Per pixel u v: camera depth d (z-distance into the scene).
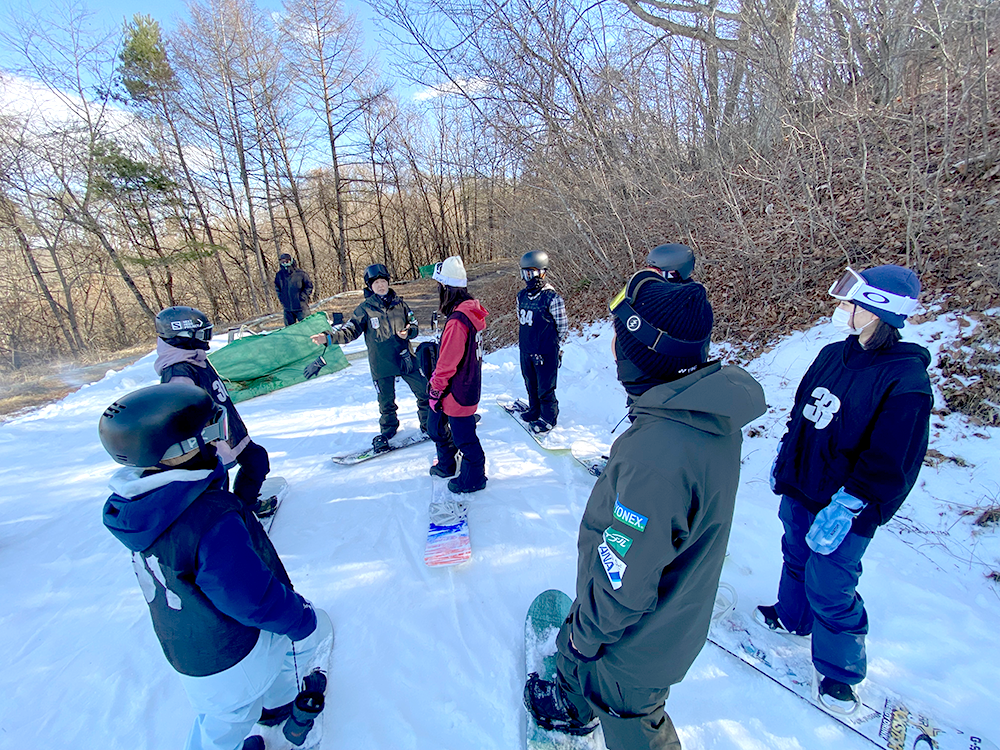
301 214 22.83
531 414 4.71
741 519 3.02
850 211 5.58
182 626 1.38
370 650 2.31
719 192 6.70
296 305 10.91
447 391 3.24
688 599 1.23
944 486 2.90
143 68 17.27
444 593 2.63
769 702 1.91
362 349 9.60
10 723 2.07
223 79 18.42
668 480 1.05
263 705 1.85
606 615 1.18
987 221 4.14
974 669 1.98
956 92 5.61
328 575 2.84
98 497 4.25
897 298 1.54
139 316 22.17
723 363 5.07
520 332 4.40
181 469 1.29
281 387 7.38
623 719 1.41
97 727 2.04
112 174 16.73
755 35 6.07
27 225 15.98
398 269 28.61
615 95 7.24
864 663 1.80
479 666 2.19
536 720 1.83
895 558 2.59
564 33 6.95
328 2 19.30
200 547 1.29
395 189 25.48
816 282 5.16
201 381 2.44
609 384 5.58
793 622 2.11
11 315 17.27
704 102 7.07
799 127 5.76
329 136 21.38
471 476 3.49
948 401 3.35
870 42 6.22
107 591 2.93
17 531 3.71
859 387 1.67
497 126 7.64
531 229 10.30
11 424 6.59
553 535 3.03
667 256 2.11
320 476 4.09
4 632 2.62
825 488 1.81
